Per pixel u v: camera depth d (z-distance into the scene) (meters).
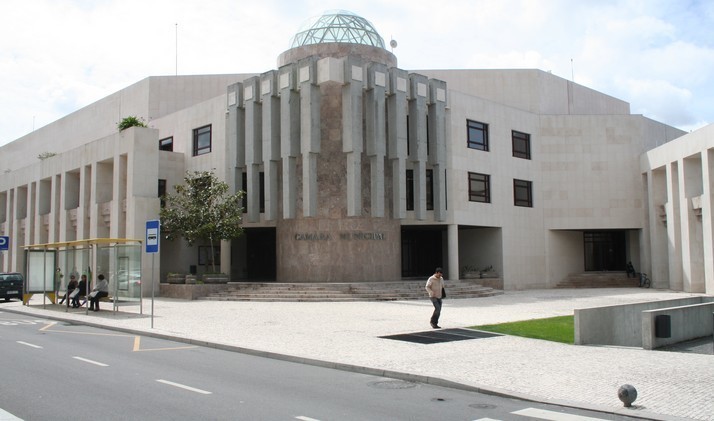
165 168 38.31
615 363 11.97
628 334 16.73
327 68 30.77
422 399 9.29
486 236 38.56
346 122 31.03
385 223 32.94
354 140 30.86
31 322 21.34
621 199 40.88
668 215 36.50
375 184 31.44
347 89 31.05
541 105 45.09
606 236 43.53
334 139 32.50
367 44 35.03
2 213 51.75
